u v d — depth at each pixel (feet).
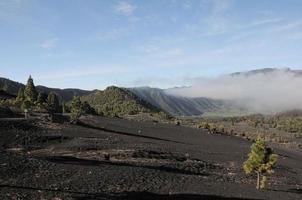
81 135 297.12
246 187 190.60
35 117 327.47
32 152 213.87
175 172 207.51
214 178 207.31
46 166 163.84
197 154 302.66
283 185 221.87
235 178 220.43
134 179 163.32
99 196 125.90
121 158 230.89
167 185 162.20
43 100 464.65
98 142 271.69
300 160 431.43
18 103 402.93
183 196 144.56
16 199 107.65
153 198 134.51
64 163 180.65
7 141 231.09
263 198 164.96
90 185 140.36
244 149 407.85
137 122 533.96
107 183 147.84
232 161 292.81
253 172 247.29
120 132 377.09
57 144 248.52
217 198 150.20
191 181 181.47
